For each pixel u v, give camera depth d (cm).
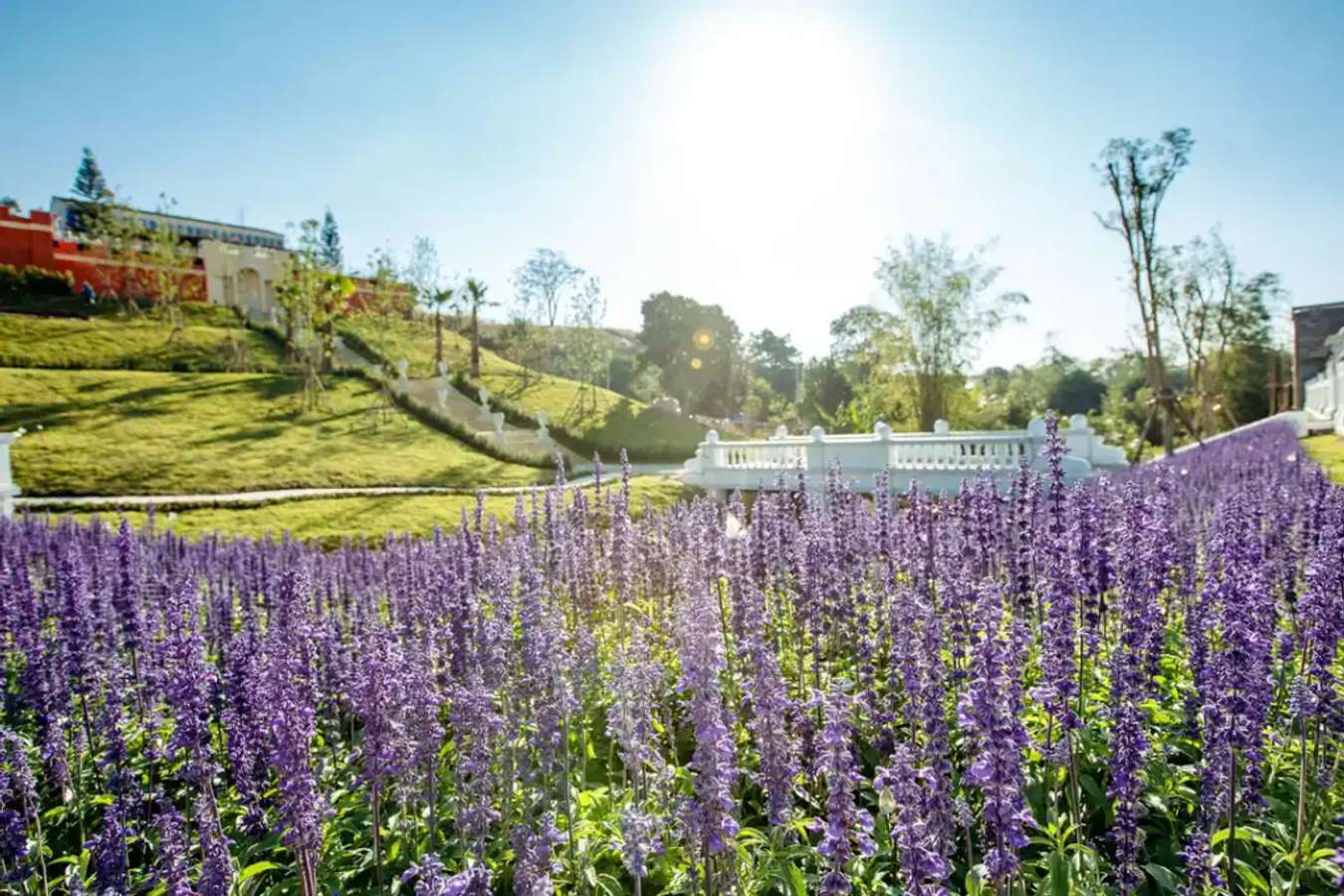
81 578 724
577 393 6222
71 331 5306
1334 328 6881
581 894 470
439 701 497
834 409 6569
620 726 486
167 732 664
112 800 555
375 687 443
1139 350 4931
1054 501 698
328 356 5522
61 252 6825
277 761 425
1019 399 5725
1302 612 520
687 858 436
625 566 916
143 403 4056
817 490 2227
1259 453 2045
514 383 6250
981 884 423
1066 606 537
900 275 4619
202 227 10075
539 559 951
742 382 8525
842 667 734
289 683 448
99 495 2777
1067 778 539
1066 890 429
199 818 432
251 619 782
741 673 663
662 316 8281
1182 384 8319
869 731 612
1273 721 571
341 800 603
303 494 2827
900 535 891
